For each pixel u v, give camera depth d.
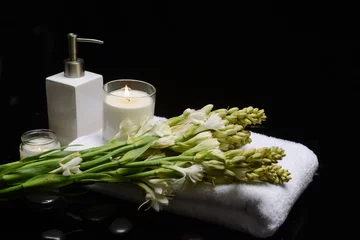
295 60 1.40
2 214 0.91
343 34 1.37
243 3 1.38
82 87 1.05
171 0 1.40
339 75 1.39
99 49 1.42
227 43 1.41
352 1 1.34
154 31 1.41
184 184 0.87
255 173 0.84
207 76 1.43
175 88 1.39
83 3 1.37
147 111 0.99
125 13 1.40
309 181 0.95
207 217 0.90
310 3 1.36
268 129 1.23
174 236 0.88
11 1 1.29
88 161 0.89
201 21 1.40
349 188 1.03
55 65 1.37
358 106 1.35
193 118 0.91
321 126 1.25
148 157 0.89
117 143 0.90
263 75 1.42
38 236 0.87
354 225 0.93
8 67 1.32
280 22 1.38
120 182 0.92
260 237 0.87
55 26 1.36
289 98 1.37
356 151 1.16
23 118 1.20
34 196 0.95
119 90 1.05
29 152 0.98
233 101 1.35
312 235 0.90
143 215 0.92
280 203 0.85
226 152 0.85
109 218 0.91
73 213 0.92
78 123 1.07
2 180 0.87
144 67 1.43
